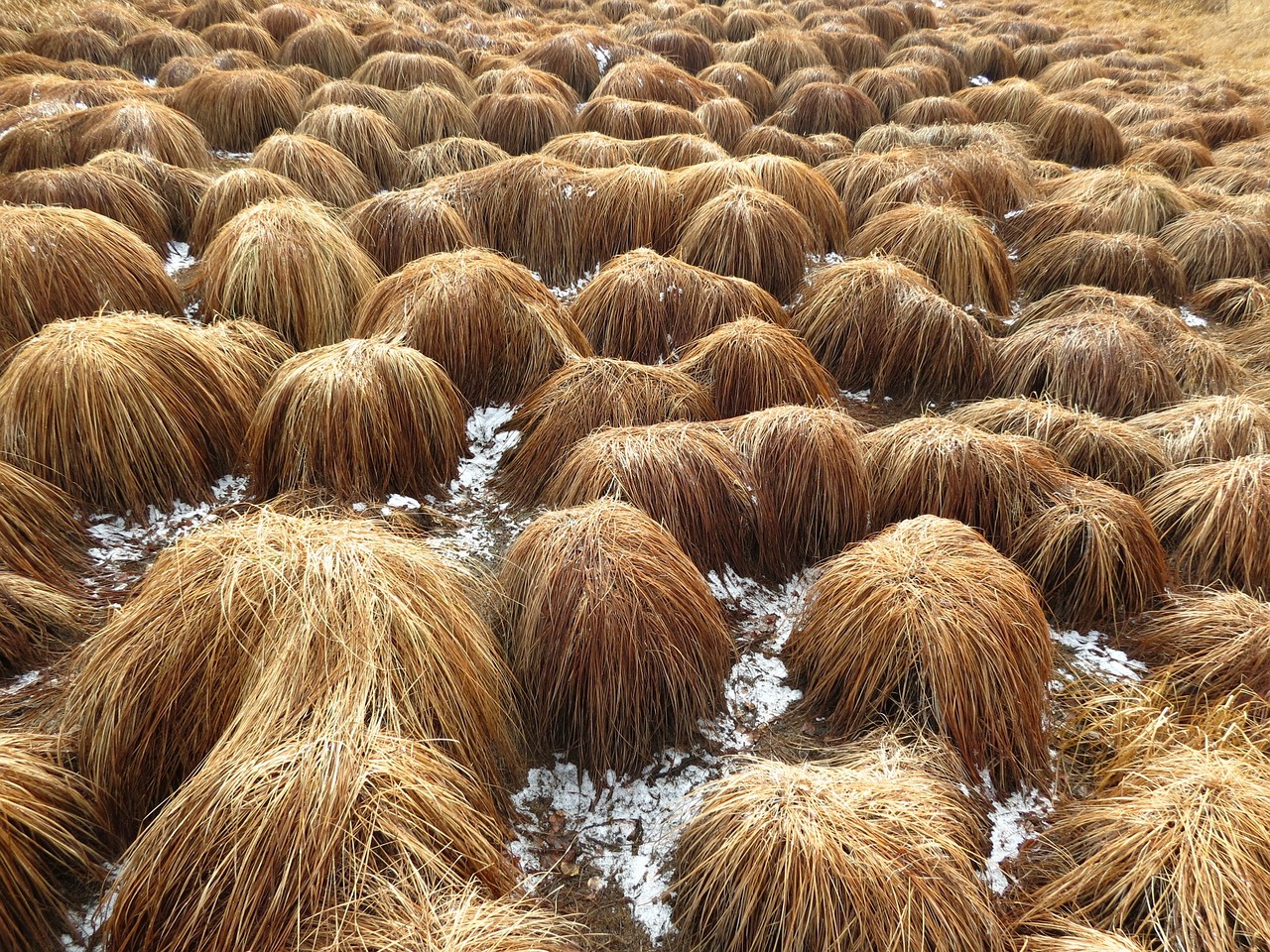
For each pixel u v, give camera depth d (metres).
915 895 2.88
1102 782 3.68
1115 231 8.95
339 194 8.39
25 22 12.98
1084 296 7.29
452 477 5.38
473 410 6.05
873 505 5.10
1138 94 15.22
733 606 4.62
